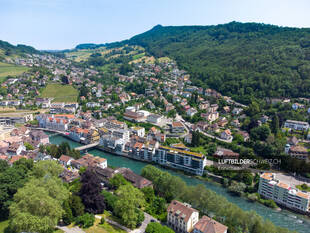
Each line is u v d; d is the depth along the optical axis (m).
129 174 162.75
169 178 147.00
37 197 94.25
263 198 157.88
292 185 165.00
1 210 113.06
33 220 88.44
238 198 158.25
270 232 110.75
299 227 129.75
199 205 133.12
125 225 114.31
